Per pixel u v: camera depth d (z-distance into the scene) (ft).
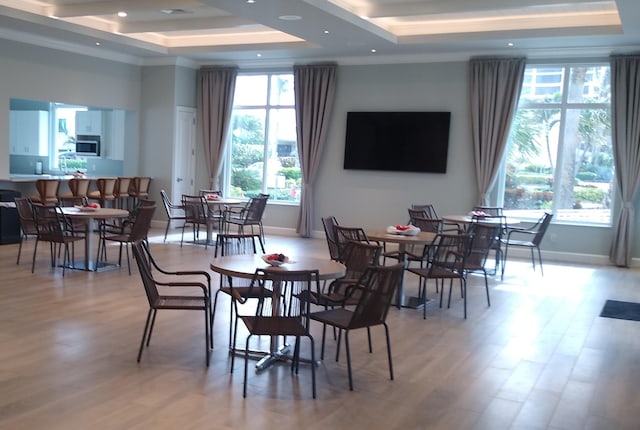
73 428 10.09
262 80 37.04
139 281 21.49
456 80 31.71
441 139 32.04
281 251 29.71
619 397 12.62
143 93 37.47
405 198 33.30
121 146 38.24
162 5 25.44
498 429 10.86
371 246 15.51
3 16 26.00
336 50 31.73
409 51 31.53
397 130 33.01
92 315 16.99
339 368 13.74
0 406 10.85
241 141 37.93
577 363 14.73
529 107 30.83
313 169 34.96
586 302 21.30
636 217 28.91
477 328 17.54
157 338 15.20
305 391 12.26
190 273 14.12
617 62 28.35
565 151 30.37
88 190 31.53
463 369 13.99
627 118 28.40
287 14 23.47
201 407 11.21
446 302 20.70
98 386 11.98
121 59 35.91
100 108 36.47
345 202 34.81
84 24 30.01
